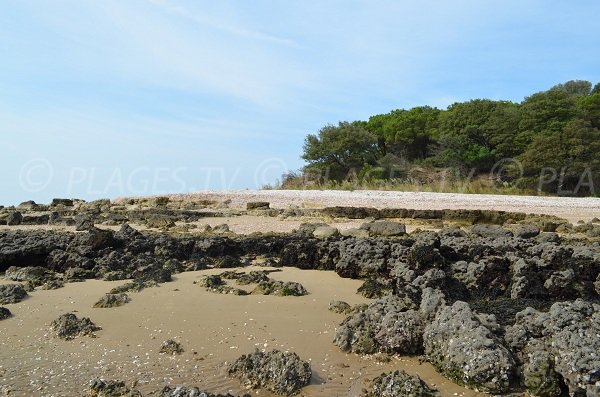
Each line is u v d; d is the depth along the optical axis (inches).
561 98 2063.2
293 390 301.6
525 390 300.0
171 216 952.3
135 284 506.3
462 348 313.1
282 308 438.6
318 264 594.2
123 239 676.1
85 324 397.7
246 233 794.2
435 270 452.1
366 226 738.2
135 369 328.2
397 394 291.1
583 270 485.1
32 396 296.2
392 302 381.4
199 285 507.8
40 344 372.2
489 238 628.4
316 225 805.2
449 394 300.2
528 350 317.4
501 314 402.3
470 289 466.9
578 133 1722.4
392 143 2524.6
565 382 292.0
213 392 298.5
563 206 1099.9
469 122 2262.6
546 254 491.5
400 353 349.1
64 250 631.2
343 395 298.4
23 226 948.0
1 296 475.8
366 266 536.7
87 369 329.4
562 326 318.0
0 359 346.6
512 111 2174.0
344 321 388.2
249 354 328.8
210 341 369.4
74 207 1159.6
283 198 1206.3
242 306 444.1
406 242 577.0
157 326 400.5
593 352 287.9
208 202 1146.7
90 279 562.3
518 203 1128.8
